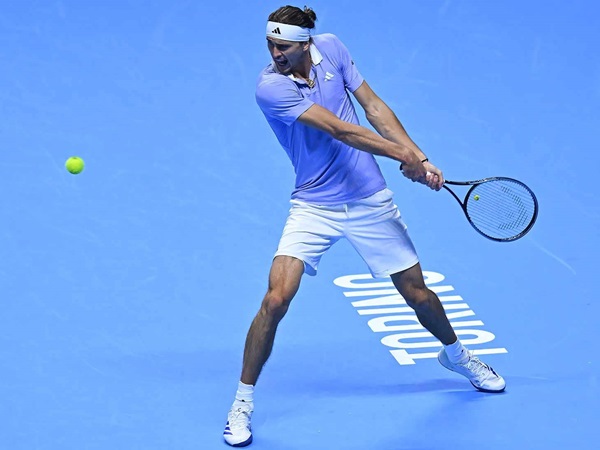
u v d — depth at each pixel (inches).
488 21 1728.6
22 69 1621.6
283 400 917.8
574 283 1093.1
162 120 1485.0
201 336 1012.5
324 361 973.8
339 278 1114.7
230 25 1750.7
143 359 975.0
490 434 865.5
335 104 853.8
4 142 1421.0
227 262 1146.7
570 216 1228.5
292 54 825.5
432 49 1648.6
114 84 1584.6
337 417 893.2
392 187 1300.4
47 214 1248.2
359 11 1769.2
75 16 1782.7
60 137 1437.0
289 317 1040.8
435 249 1167.6
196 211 1257.4
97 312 1050.1
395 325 1027.9
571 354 975.0
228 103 1528.1
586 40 1668.3
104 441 862.5
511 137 1413.6
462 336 1007.0
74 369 959.0
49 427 880.3
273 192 1299.2
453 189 1290.6
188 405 910.4
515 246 1167.6
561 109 1486.2
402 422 884.6
